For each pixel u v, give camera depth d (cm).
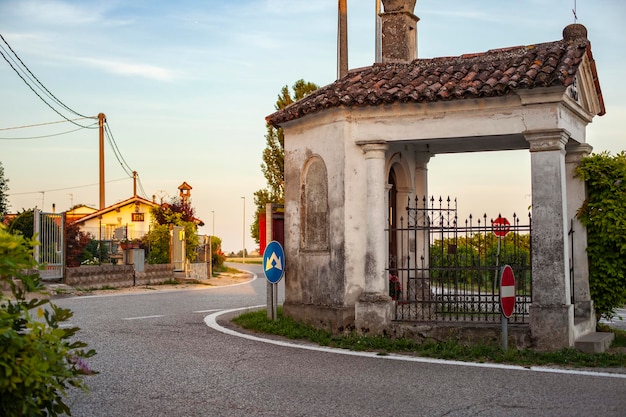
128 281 2838
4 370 535
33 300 589
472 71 1328
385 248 1350
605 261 1362
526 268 1220
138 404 816
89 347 1191
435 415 775
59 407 598
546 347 1166
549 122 1197
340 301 1359
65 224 2461
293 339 1315
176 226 3541
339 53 2458
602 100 1405
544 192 1195
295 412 786
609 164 1364
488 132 1245
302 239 1467
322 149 1412
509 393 874
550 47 1334
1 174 2900
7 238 554
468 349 1157
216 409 797
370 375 983
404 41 1619
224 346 1217
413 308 1552
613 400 839
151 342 1249
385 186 1428
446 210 1352
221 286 3092
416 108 1301
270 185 4294
